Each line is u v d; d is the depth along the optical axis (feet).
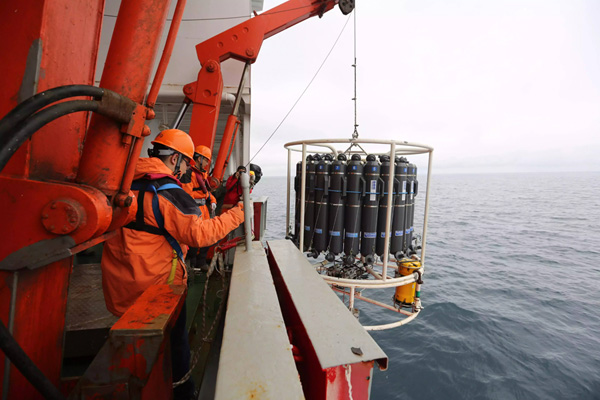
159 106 14.33
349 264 16.52
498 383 29.25
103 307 5.98
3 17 2.43
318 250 16.93
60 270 2.97
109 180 2.94
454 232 128.47
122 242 4.63
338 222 16.38
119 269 4.70
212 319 7.93
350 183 16.14
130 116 2.78
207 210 10.64
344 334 3.69
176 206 4.56
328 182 16.33
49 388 2.22
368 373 3.20
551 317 46.60
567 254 93.61
